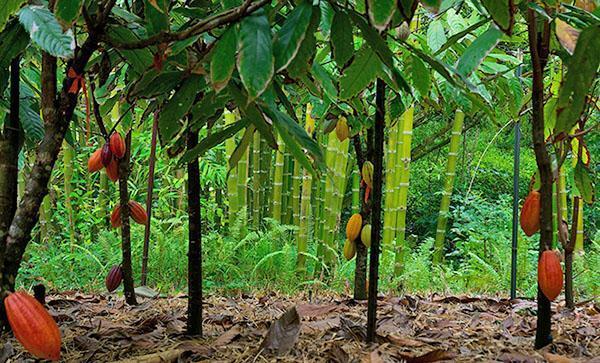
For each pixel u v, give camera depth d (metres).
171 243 3.67
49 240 4.19
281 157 4.19
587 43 1.11
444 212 4.18
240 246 3.76
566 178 3.55
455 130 4.09
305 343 1.63
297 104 2.51
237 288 3.39
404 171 3.76
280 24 1.34
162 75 1.24
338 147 3.82
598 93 2.00
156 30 1.10
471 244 4.55
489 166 6.20
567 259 2.28
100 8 1.09
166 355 1.47
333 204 3.84
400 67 2.09
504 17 0.92
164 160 4.15
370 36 1.02
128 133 2.06
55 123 1.17
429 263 3.93
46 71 1.16
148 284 3.53
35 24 0.94
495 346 1.69
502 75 2.12
